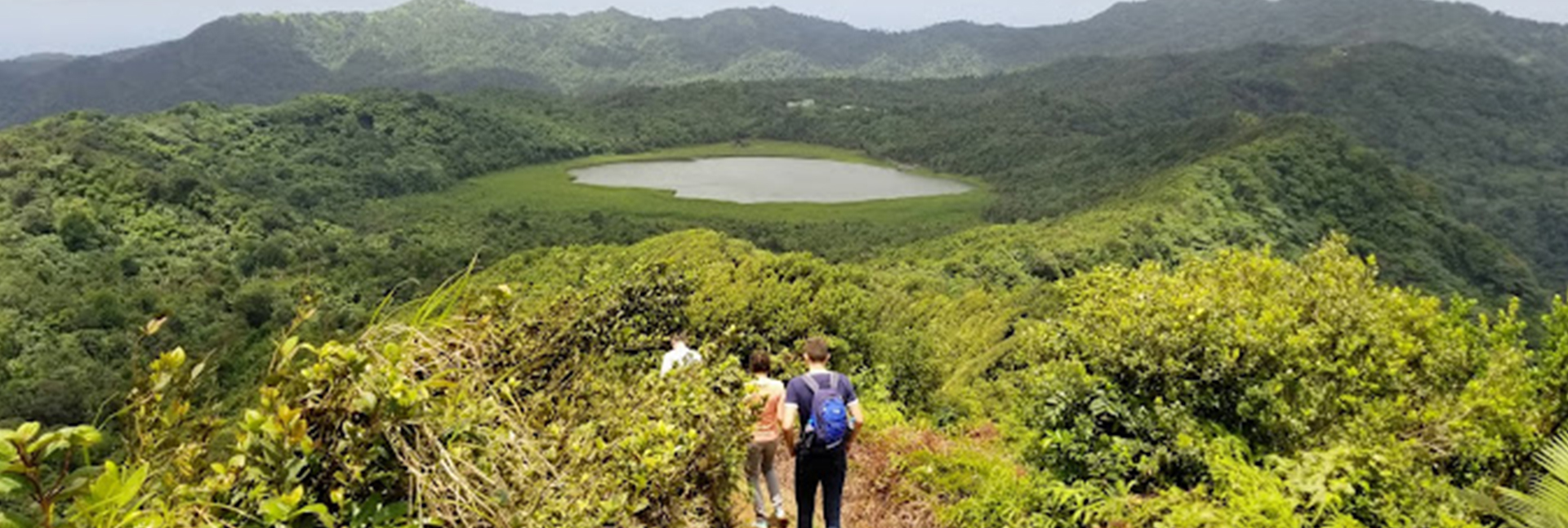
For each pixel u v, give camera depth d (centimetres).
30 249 6138
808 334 1129
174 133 11381
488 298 297
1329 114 18762
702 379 411
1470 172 15025
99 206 6950
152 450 197
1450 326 719
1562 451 467
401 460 216
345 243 7844
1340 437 522
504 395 301
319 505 194
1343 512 450
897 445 686
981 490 570
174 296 4809
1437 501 468
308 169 11881
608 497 283
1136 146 12750
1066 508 534
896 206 11369
